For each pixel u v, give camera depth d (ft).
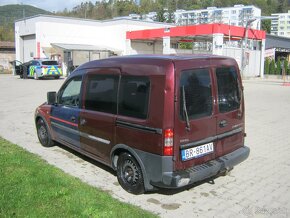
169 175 14.88
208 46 152.66
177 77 14.82
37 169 18.58
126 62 16.84
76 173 19.52
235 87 18.08
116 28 136.98
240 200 16.31
